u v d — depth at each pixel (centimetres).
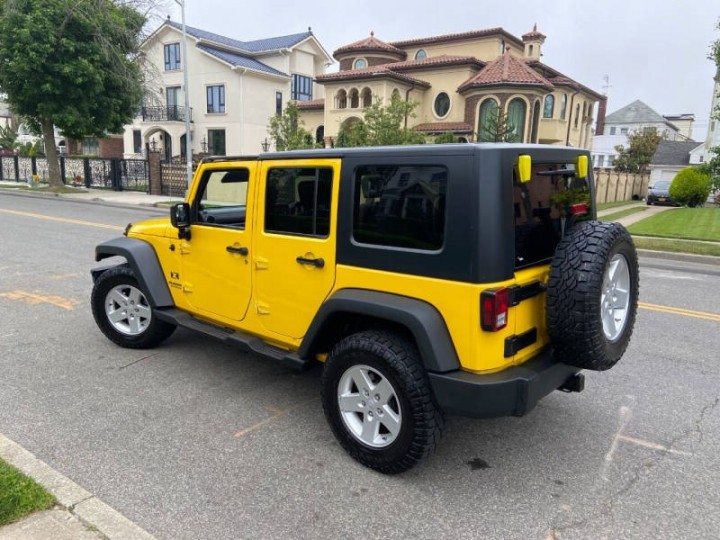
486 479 318
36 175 2752
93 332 564
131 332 512
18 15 2028
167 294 472
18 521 256
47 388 429
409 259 297
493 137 2638
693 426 387
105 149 4828
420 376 295
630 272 331
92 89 2212
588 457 344
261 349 384
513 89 2909
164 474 314
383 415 314
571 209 347
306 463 330
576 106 3784
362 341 314
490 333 281
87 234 1214
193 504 287
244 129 3944
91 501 276
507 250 281
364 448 322
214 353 512
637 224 1748
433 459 339
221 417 387
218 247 411
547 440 365
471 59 3117
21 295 699
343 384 331
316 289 346
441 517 282
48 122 2436
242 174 393
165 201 2152
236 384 444
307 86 4550
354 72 3175
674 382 464
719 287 858
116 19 2267
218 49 4144
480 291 276
